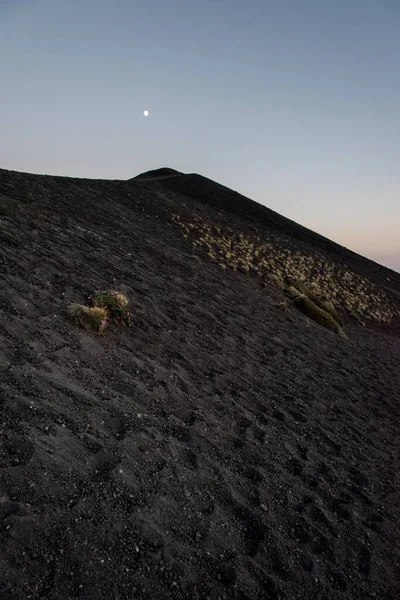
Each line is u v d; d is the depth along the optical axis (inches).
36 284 389.7
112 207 1322.6
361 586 189.0
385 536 233.3
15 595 125.1
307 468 279.1
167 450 232.4
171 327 469.4
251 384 402.6
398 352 1027.3
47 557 140.9
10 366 240.5
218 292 783.7
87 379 271.0
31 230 580.4
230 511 205.5
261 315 757.3
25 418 203.3
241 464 252.1
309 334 783.7
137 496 186.5
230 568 169.3
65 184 1403.8
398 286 2753.4
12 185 919.7
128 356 338.3
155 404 279.1
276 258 1737.2
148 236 1071.6
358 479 290.8
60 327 326.6
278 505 225.1
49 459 183.8
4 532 142.0
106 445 212.4
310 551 198.7
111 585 141.6
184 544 172.1
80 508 165.8
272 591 166.2
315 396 443.2
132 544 160.6
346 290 1820.9
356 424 404.2
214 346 471.5
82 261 547.8
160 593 146.8
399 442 398.0
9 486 161.3
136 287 551.8
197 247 1259.8
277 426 327.6
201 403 312.7
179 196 2517.2
